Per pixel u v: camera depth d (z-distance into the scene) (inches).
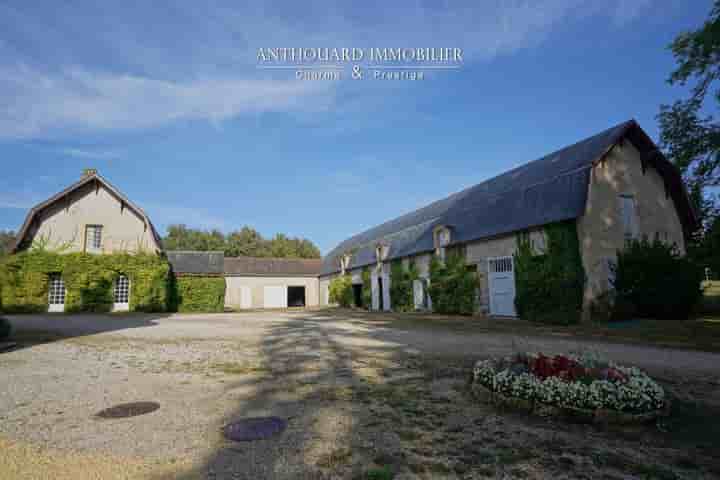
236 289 1512.1
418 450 131.3
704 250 731.4
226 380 227.6
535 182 672.4
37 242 849.5
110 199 903.1
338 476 113.0
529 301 596.1
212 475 114.0
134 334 449.4
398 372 245.8
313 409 173.6
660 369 247.4
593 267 552.7
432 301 804.0
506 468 119.2
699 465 121.9
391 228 1183.6
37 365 270.5
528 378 173.2
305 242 2524.6
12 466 119.8
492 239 680.4
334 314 886.4
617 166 613.0
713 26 569.9
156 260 906.7
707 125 705.6
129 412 170.4
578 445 136.3
